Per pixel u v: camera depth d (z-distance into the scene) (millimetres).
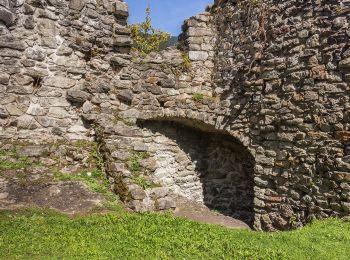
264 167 7426
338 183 6078
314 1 6617
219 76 8664
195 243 4516
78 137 7535
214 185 9094
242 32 8203
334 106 6219
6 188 5824
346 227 5539
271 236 5094
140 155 7391
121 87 8117
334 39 6262
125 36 8172
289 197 6891
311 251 4465
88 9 7750
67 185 6281
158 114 8352
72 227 4918
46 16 7281
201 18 8875
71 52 7559
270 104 7355
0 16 6750
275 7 7371
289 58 7012
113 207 5934
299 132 6758
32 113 7109
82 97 7535
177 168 8859
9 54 6910
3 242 4258
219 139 9070
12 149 6684
